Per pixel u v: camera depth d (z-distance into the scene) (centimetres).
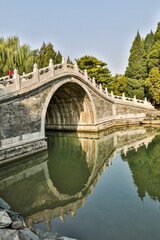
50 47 4159
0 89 980
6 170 998
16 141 1080
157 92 2873
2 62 2003
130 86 3300
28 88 1138
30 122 1182
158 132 1958
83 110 2048
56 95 2016
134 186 798
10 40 2208
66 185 870
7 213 509
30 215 615
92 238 483
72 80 1595
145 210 615
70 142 1694
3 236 399
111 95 2417
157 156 1195
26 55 2250
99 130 2088
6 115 1021
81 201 696
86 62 3325
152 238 478
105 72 3397
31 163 1159
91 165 1116
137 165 1055
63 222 563
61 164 1166
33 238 429
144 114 2762
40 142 1240
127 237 485
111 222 551
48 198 746
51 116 2327
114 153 1309
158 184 813
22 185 871
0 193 787
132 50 3366
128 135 1873
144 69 3259
